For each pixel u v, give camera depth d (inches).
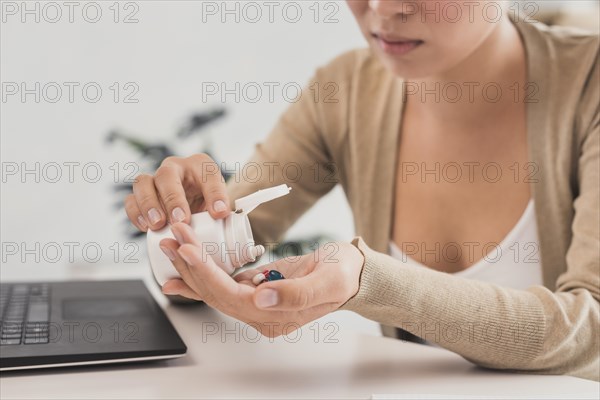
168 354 25.3
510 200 37.0
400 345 29.2
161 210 24.4
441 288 25.1
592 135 34.2
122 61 81.3
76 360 24.3
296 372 25.2
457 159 38.1
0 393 22.1
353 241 24.3
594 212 30.4
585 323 26.0
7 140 78.3
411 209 39.6
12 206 79.3
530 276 36.5
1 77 77.2
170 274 23.9
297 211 44.9
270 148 44.4
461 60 33.6
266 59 87.4
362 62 42.9
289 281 20.6
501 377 25.3
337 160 43.8
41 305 31.9
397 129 39.9
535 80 36.1
